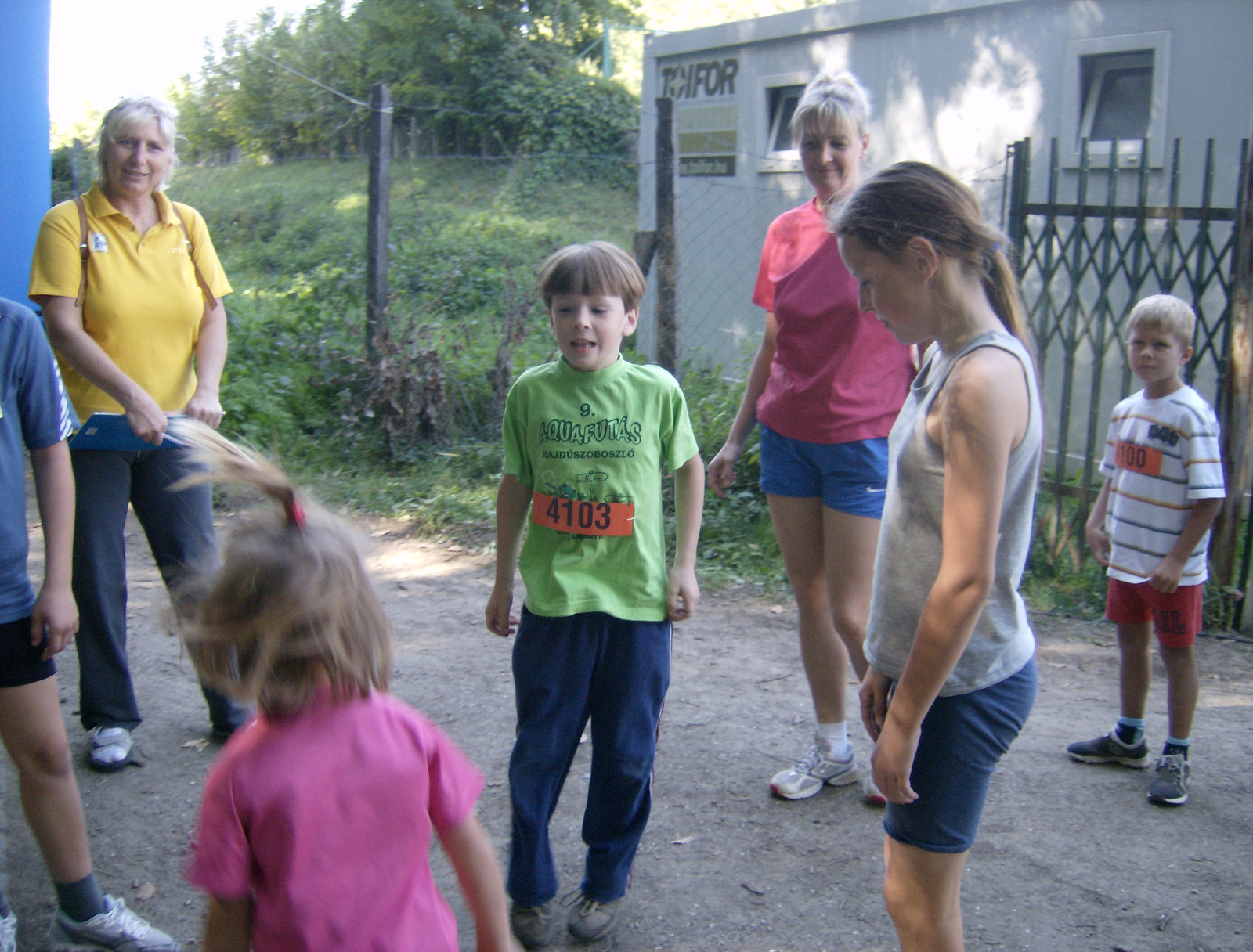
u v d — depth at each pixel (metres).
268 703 1.49
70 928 2.56
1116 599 3.44
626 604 2.59
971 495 1.73
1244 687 4.24
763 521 5.99
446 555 5.98
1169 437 3.29
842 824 3.23
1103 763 3.56
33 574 5.30
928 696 1.80
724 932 2.73
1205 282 4.91
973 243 1.79
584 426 2.61
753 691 4.21
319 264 14.33
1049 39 7.04
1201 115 6.38
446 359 8.14
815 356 3.14
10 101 4.84
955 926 1.96
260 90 24.59
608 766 2.62
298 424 7.79
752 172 9.16
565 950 2.66
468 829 1.62
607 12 25.83
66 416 2.51
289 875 1.46
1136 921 2.74
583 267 2.56
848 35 8.27
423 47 23.56
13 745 2.43
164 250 3.43
